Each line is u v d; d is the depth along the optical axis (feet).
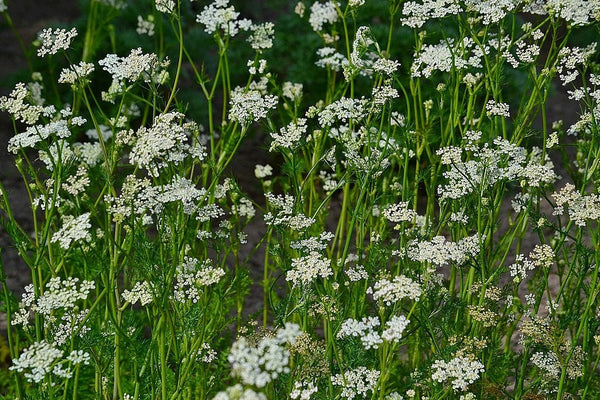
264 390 12.65
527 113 14.23
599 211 11.89
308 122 25.57
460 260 11.67
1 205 12.37
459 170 12.60
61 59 26.50
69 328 11.63
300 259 11.41
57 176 11.57
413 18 14.62
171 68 26.18
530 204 12.82
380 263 14.24
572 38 31.30
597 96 13.32
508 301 13.39
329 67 17.69
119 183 12.75
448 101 21.62
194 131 12.72
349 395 10.89
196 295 11.89
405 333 13.04
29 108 11.75
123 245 12.16
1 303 16.56
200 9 27.91
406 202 12.69
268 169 16.47
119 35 25.44
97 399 12.69
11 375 16.65
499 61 14.06
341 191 25.58
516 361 13.60
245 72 26.78
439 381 10.86
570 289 15.61
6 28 34.58
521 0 14.11
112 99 13.29
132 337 12.23
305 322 12.44
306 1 26.11
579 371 12.39
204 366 14.39
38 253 11.71
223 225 13.96
